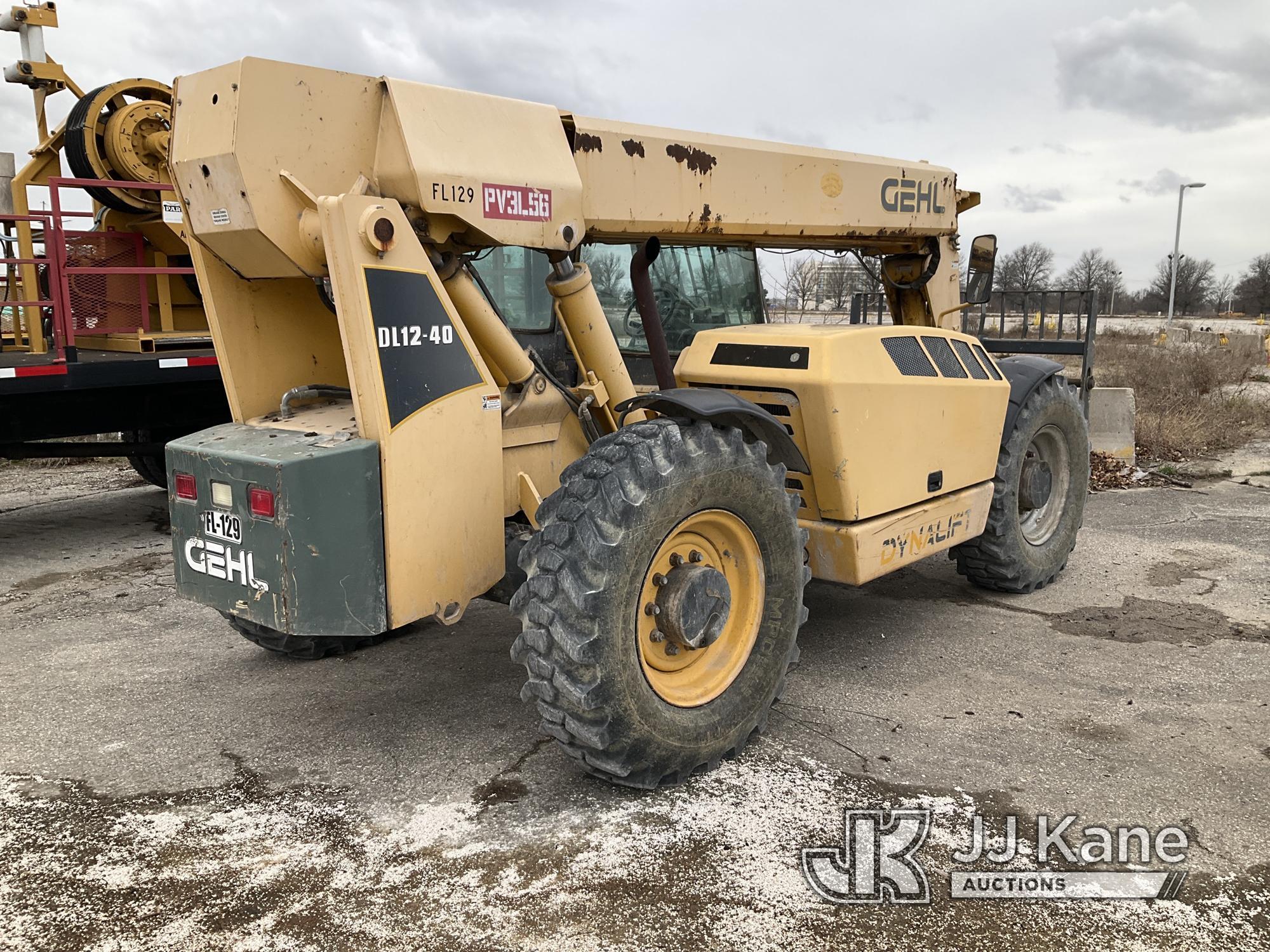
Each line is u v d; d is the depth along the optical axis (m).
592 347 3.59
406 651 4.41
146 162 6.80
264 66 2.76
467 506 3.13
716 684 3.21
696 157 3.86
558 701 2.81
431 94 3.06
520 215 3.20
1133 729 3.55
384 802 3.07
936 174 5.20
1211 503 7.45
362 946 2.38
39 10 7.49
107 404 6.25
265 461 2.80
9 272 7.20
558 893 2.58
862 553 3.88
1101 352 21.77
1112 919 2.47
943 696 3.86
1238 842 2.81
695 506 3.00
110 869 2.72
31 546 6.47
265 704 3.84
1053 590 5.28
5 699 3.91
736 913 2.49
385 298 2.84
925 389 4.08
